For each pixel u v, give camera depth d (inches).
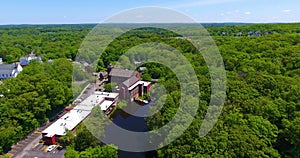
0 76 4372.5
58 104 2758.4
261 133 1334.9
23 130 2317.9
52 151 2064.5
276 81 1813.5
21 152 2053.4
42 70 3253.0
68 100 2977.4
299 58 2287.2
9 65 4510.3
